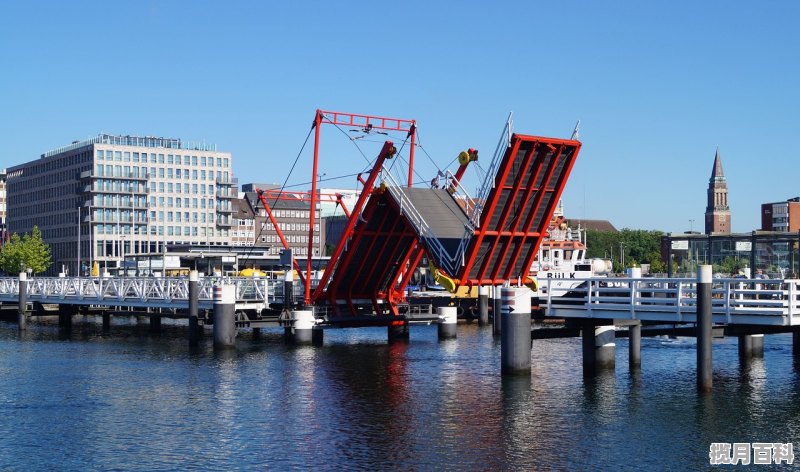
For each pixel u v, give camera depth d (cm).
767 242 6625
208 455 2748
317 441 2909
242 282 5922
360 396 3669
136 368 4497
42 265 17738
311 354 5044
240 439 2944
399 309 5853
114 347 5497
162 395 3722
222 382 4038
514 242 4678
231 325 5175
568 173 4472
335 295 5544
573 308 3991
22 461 2703
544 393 3653
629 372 4128
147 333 6556
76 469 2616
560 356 4894
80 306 7069
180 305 5856
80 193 19325
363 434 2998
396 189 4894
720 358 4650
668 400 3472
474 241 4459
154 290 6231
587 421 3142
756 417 3172
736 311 3500
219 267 9981
